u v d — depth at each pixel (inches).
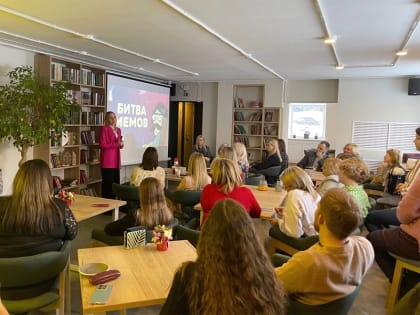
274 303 42.1
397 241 101.0
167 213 100.6
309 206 108.7
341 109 307.7
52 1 126.4
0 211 78.8
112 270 68.9
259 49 198.1
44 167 82.0
